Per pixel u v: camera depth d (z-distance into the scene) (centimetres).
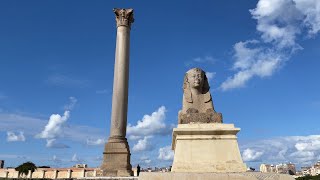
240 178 939
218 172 993
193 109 1280
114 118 2661
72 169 7288
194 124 1169
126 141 2623
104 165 2480
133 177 2092
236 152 1126
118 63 2820
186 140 1149
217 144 1138
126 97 2753
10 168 8462
